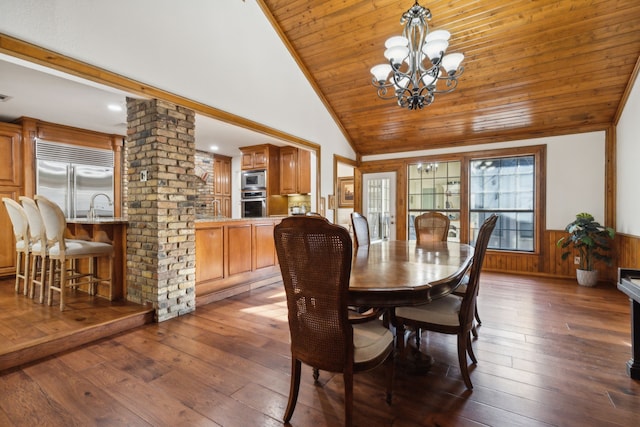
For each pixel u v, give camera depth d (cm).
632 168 354
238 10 354
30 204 299
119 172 517
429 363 202
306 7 372
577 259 442
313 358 146
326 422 153
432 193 573
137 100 292
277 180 633
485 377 193
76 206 466
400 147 592
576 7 302
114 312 273
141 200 294
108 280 314
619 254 399
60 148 449
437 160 560
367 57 413
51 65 209
